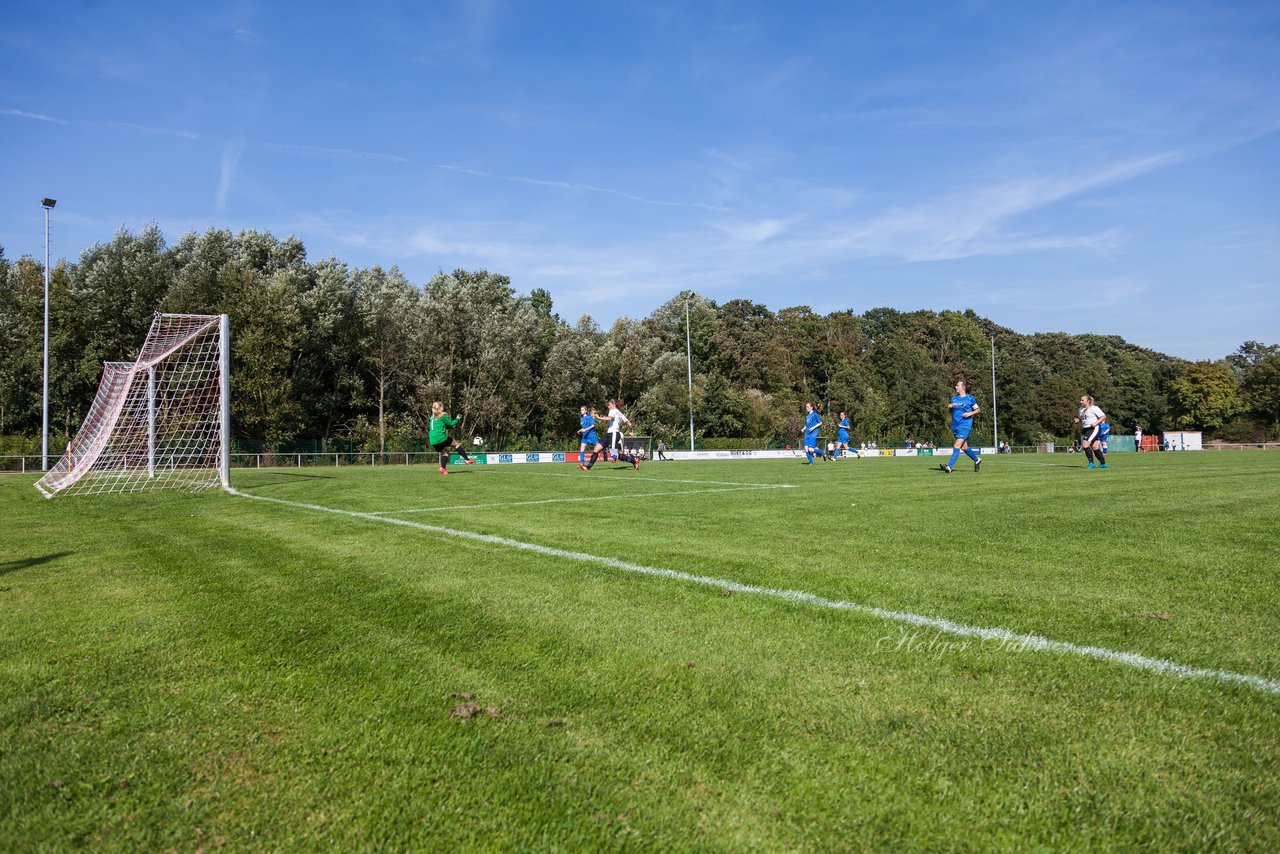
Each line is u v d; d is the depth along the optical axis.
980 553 5.89
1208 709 2.76
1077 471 18.19
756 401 68.69
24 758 2.48
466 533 7.42
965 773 2.31
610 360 55.94
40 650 3.63
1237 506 9.13
